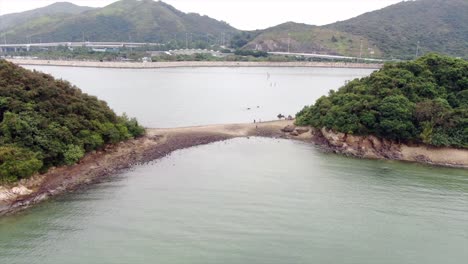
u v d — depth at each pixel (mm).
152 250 40594
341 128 78250
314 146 79625
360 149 75500
